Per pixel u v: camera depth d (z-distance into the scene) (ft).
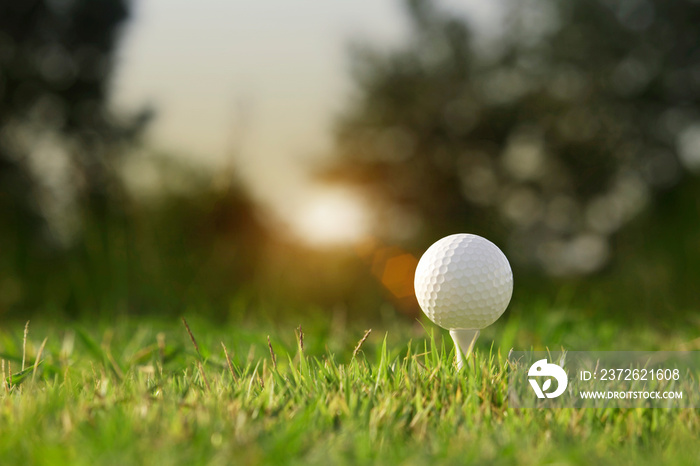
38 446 2.44
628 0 32.55
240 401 3.05
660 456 2.49
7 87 24.56
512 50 36.01
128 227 11.96
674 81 31.09
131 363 4.72
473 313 4.04
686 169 14.88
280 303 12.66
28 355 4.89
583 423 2.89
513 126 35.09
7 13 24.82
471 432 2.67
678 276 11.06
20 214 13.88
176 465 2.29
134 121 22.31
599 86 33.04
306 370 3.62
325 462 2.34
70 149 23.30
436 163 36.35
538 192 34.50
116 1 24.72
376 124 36.55
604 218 31.55
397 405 2.95
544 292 13.98
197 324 7.24
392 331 7.31
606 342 5.98
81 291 10.46
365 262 15.76
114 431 2.54
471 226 21.91
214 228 13.50
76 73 25.26
